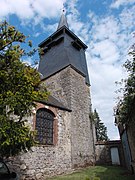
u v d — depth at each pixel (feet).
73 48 57.00
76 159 35.99
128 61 20.51
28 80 12.73
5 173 14.76
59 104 39.65
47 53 59.47
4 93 11.70
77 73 49.42
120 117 25.12
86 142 42.04
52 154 30.30
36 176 25.67
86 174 28.76
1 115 11.09
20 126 12.09
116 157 45.27
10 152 12.41
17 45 13.53
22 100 11.83
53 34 58.70
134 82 21.18
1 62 12.84
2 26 13.44
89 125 46.21
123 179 23.67
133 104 18.81
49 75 50.65
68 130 36.88
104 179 23.95
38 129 29.91
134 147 24.07
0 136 10.68
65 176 27.73
